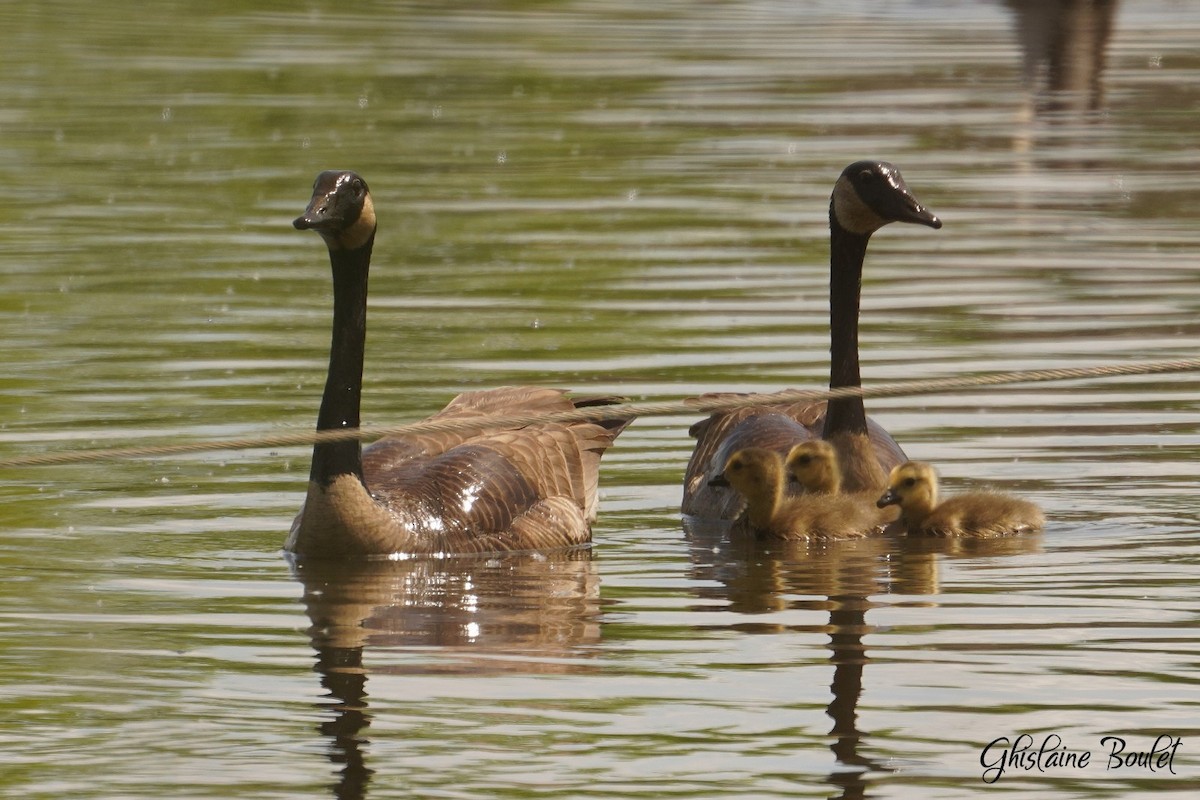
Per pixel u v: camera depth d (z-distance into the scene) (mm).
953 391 19375
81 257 25859
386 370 20188
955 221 28125
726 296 23531
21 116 37094
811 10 53750
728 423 17250
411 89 40594
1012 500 15250
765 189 30375
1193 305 22781
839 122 36500
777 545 15234
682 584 13875
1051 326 21812
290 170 32219
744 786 9773
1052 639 12156
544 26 49844
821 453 15898
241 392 19094
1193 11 52094
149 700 11062
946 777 9898
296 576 13977
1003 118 36906
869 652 11930
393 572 14180
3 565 14070
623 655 11930
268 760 10133
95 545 14711
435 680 11430
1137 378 19750
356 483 14516
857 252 16469
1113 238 26750
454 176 31750
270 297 23641
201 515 15711
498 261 25797
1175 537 14875
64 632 12406
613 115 37531
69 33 47750
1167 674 11406
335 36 47844
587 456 16344
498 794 9695
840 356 16469
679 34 48656
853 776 9898
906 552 14859
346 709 10906
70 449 16969
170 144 34531
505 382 19656
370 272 25281
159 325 22031
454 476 15312
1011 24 50375
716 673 11531
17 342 21125
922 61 44031
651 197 29906
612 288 24094
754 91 40094
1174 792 9703
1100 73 42219
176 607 13055
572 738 10438
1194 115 37188
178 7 52500
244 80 41375
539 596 13477
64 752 10273
